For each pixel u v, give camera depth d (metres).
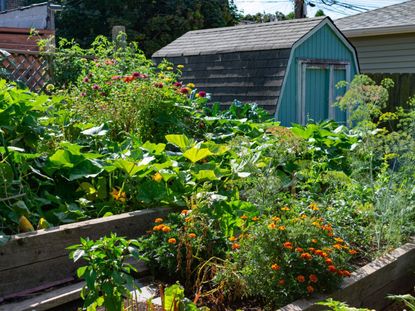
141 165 4.37
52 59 8.62
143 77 6.42
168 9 20.75
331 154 6.71
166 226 3.71
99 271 2.62
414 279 4.71
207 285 3.64
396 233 4.60
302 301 3.38
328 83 10.19
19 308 3.13
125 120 5.76
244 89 9.45
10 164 4.07
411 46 14.41
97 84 6.77
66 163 4.30
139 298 3.37
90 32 20.56
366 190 5.30
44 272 3.46
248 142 5.81
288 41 9.29
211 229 3.85
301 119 9.52
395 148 5.33
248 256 3.52
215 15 21.95
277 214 4.23
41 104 4.70
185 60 10.81
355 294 3.76
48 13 15.11
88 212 4.29
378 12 16.69
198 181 4.77
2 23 16.91
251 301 3.53
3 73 6.93
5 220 3.79
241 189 5.11
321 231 3.78
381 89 5.30
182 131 6.10
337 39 10.30
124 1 20.27
